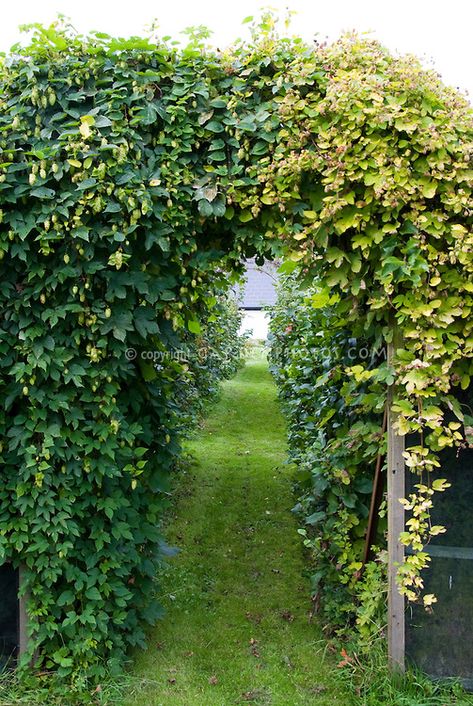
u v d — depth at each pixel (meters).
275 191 2.88
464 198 2.75
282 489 6.08
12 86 2.86
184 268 3.08
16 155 2.83
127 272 2.91
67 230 2.78
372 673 2.99
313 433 4.44
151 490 3.48
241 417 9.30
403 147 2.78
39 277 2.91
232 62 2.92
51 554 2.98
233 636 3.61
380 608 3.10
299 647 3.46
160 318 3.19
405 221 2.81
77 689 2.91
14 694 2.90
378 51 2.93
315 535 4.45
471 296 2.85
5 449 2.99
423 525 2.89
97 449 2.99
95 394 3.03
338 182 2.75
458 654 3.02
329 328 3.88
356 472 3.54
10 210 2.83
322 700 2.96
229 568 4.51
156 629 3.64
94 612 3.04
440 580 3.03
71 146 2.75
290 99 2.81
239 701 2.96
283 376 7.09
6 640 3.12
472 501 3.02
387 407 3.03
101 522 3.05
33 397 2.91
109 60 2.89
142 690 3.03
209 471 6.57
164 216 2.91
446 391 2.80
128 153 2.86
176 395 5.55
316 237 2.90
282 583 4.30
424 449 2.84
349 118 2.74
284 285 7.76
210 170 2.90
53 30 2.82
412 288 2.82
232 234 3.13
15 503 2.93
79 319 2.89
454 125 2.78
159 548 3.57
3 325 2.94
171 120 2.84
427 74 2.86
